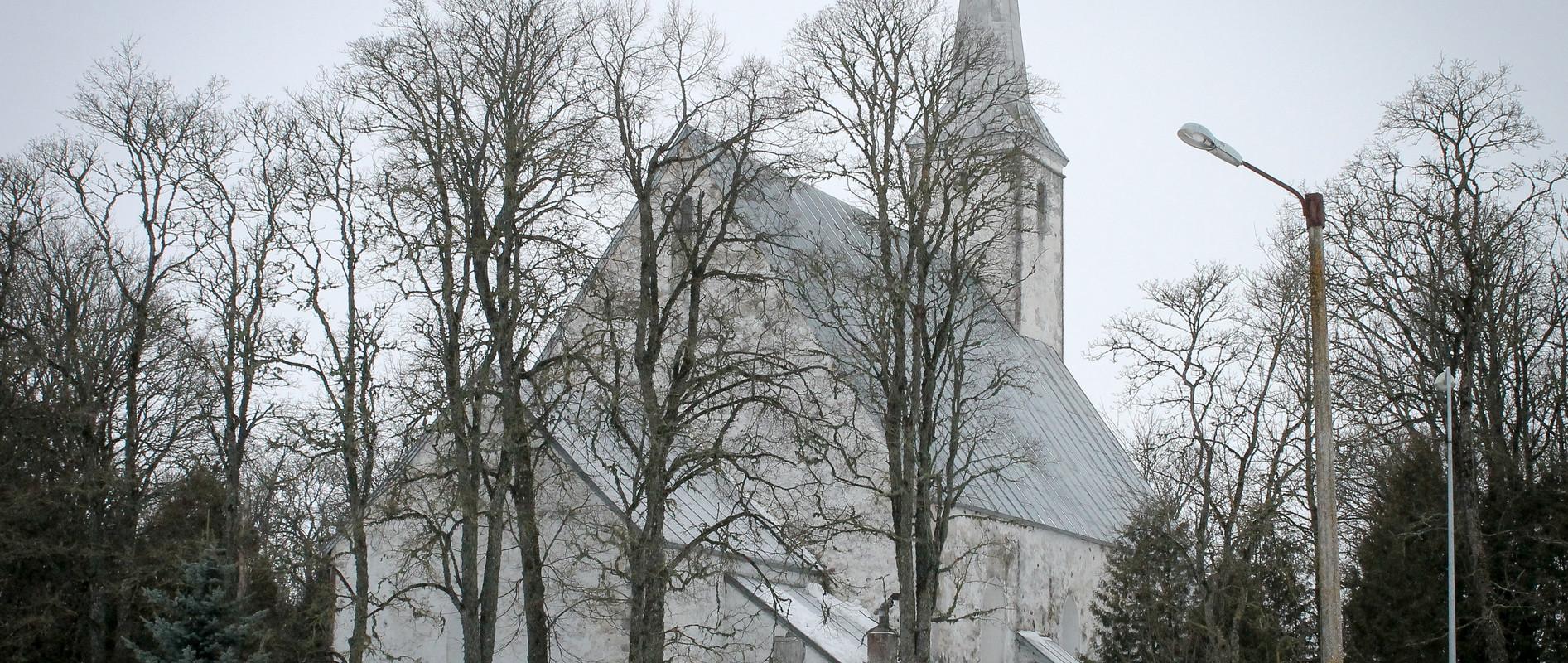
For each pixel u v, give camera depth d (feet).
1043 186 222.69
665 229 111.65
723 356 111.96
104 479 128.57
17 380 136.98
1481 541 119.85
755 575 133.18
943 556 146.10
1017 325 213.25
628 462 134.82
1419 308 131.85
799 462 127.75
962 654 148.66
